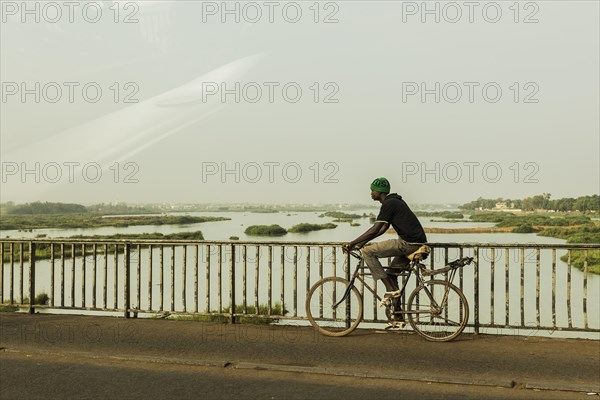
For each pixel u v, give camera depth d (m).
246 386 4.64
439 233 96.12
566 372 4.92
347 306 6.59
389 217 6.23
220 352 5.70
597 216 130.50
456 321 6.25
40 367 5.23
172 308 7.56
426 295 6.27
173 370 5.14
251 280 24.64
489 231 102.31
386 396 4.36
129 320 7.41
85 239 7.80
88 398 4.33
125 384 4.70
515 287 27.77
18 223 144.62
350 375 4.93
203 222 185.50
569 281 6.29
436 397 4.33
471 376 4.82
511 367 5.08
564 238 80.38
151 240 7.58
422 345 5.94
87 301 17.34
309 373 5.02
